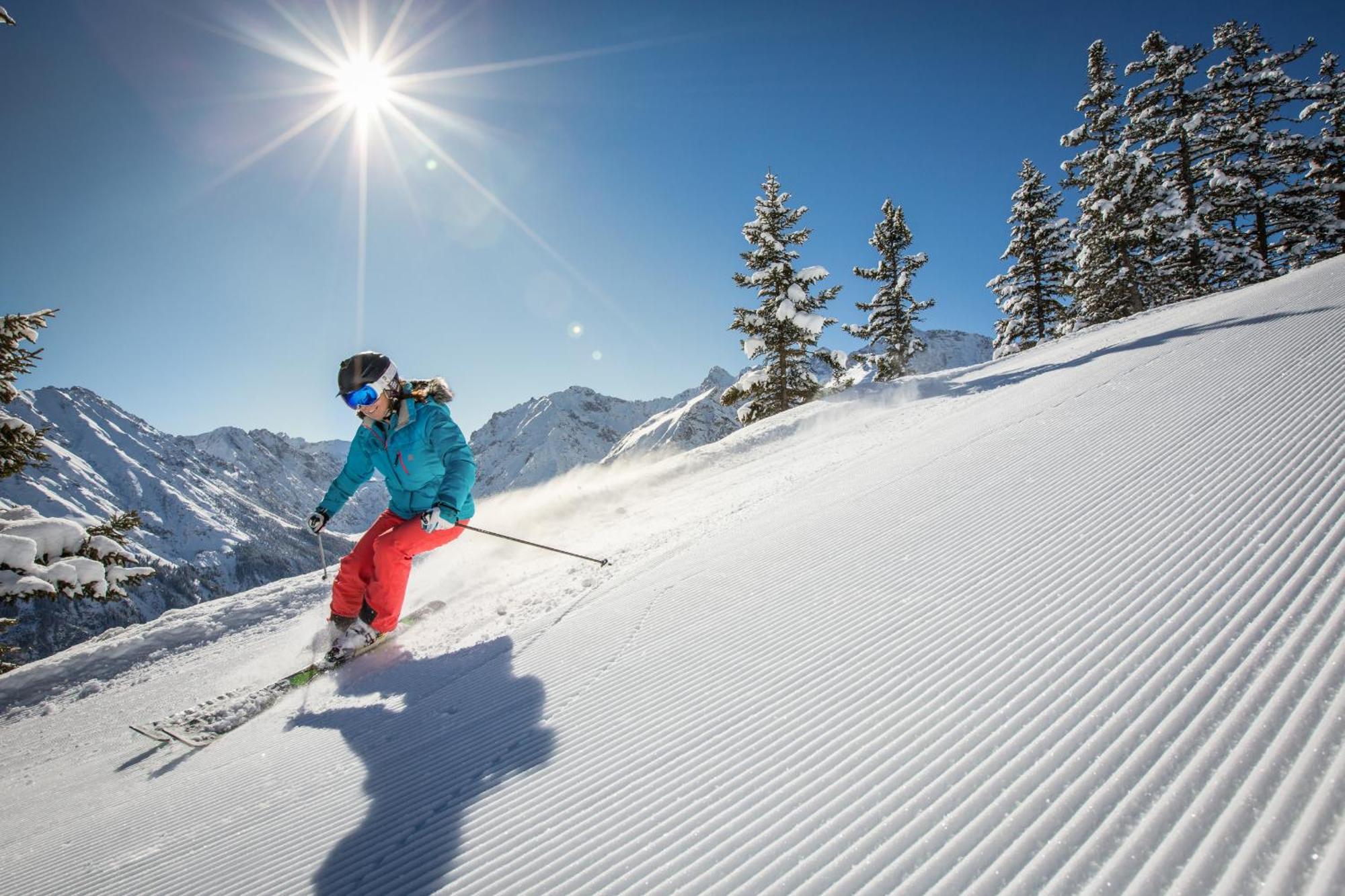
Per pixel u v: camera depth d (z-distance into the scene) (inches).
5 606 336.2
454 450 147.9
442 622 174.1
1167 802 47.9
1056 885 43.4
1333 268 398.0
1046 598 91.1
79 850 91.5
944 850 50.1
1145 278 1107.3
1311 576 73.9
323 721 121.4
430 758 93.7
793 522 174.6
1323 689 54.4
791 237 1010.7
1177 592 80.7
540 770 82.5
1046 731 61.2
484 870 64.6
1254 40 1125.7
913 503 157.9
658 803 68.8
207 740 129.3
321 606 277.6
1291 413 138.7
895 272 1263.5
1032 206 1223.5
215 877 75.6
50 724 191.9
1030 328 1253.1
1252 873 39.8
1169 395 184.9
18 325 362.9
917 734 67.9
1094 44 1165.7
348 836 78.1
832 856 53.2
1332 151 1099.9
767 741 75.8
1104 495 124.7
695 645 110.1
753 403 1027.3
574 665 115.2
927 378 601.0
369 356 146.4
